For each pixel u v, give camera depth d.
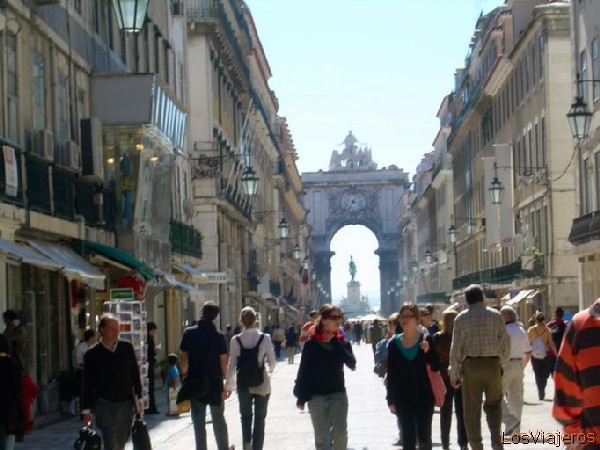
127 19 14.33
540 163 51.16
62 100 26.25
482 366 14.25
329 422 13.23
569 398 6.61
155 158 31.83
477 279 68.12
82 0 28.55
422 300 112.62
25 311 22.91
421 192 132.75
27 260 19.20
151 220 31.80
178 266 38.56
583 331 6.54
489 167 56.41
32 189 22.12
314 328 13.29
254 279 67.50
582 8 41.81
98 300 29.05
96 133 27.23
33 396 14.98
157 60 40.09
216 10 51.97
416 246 137.12
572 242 42.34
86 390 12.89
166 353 40.09
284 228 63.59
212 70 53.19
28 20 23.27
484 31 71.00
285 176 101.69
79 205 25.70
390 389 13.52
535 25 50.41
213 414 15.08
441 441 16.42
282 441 18.80
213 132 51.69
